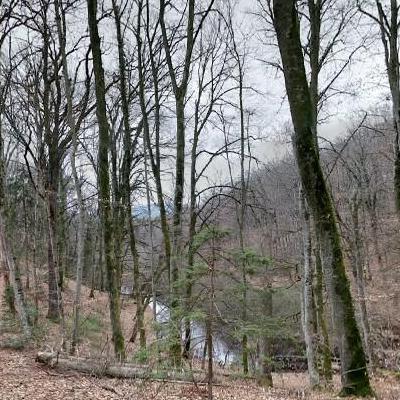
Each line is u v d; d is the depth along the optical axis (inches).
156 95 629.6
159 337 262.7
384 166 1113.4
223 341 479.8
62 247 992.2
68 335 621.6
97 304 981.2
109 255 494.9
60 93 697.0
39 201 799.1
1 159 507.5
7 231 498.6
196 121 653.3
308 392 385.1
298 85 335.3
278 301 458.0
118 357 417.4
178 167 569.6
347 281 337.4
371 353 610.9
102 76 509.7
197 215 556.4
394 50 549.6
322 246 341.4
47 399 274.8
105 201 501.4
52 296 703.7
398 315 813.2
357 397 322.3
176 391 324.2
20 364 366.6
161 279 625.3
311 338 443.5
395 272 1001.5
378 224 1142.3
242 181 620.7
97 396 291.6
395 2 542.3
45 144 681.0
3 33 551.5
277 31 340.5
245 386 384.5
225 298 239.0
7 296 648.4
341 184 949.8
